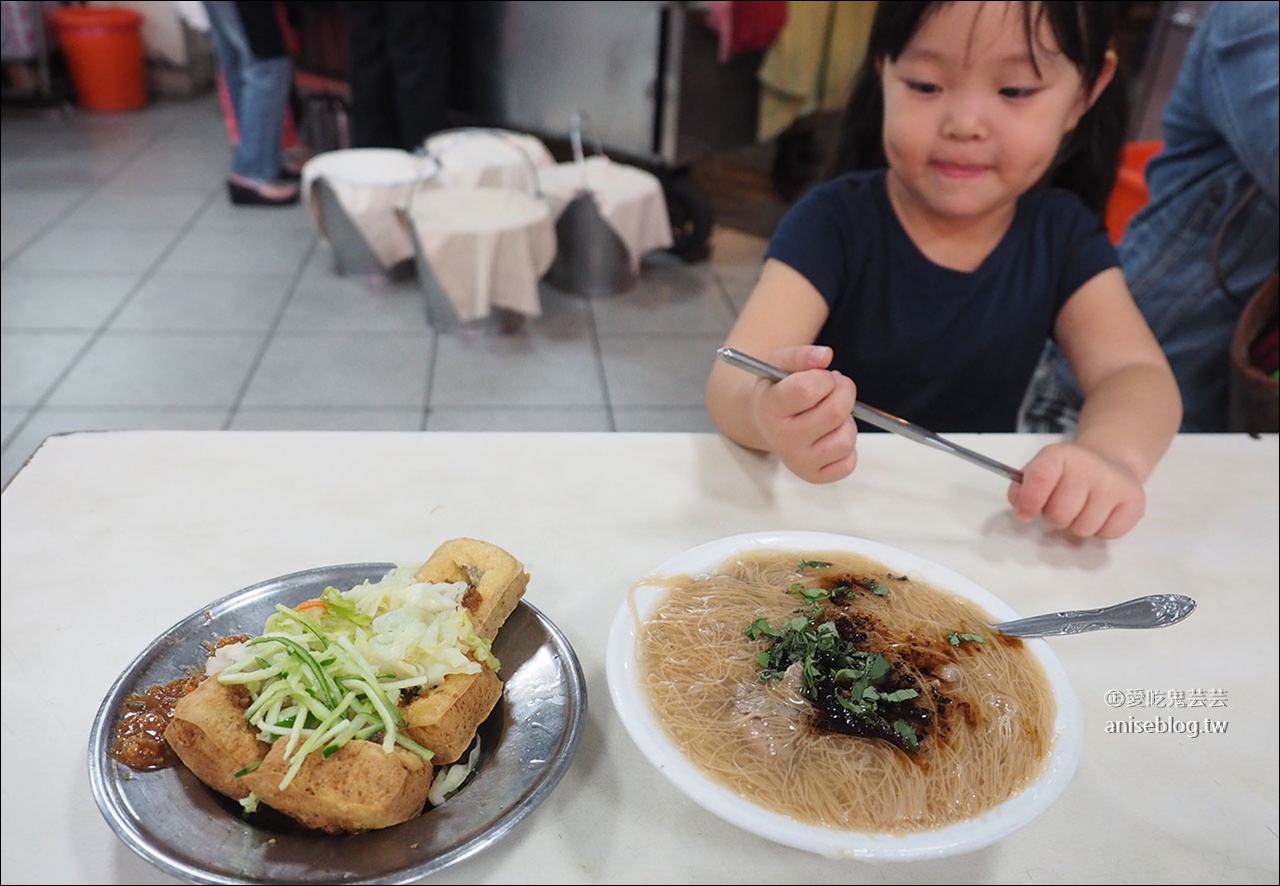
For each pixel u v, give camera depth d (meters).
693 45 2.76
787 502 0.78
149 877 0.45
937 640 0.56
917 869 0.48
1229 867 0.49
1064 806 0.52
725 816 0.44
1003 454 0.87
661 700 0.50
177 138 4.14
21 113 4.32
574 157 3.23
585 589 0.66
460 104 3.39
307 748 0.44
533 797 0.45
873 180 1.15
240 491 0.74
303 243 3.12
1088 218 1.14
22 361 2.27
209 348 2.39
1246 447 0.91
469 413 2.18
